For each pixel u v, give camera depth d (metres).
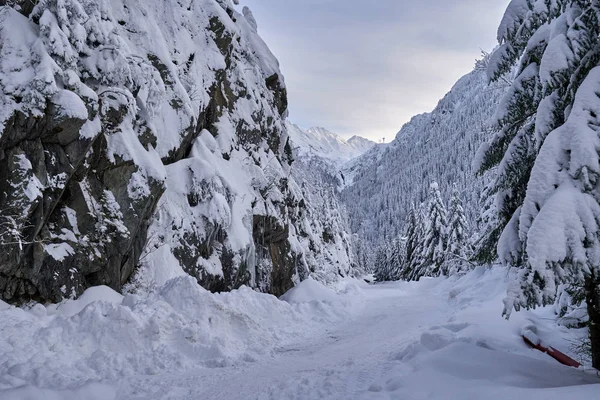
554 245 5.48
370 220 169.88
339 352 10.73
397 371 7.50
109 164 12.95
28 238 10.55
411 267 49.56
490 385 5.85
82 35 12.22
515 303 5.80
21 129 10.43
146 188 13.77
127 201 13.26
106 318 9.60
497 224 8.92
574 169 5.86
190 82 19.59
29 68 10.84
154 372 8.70
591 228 5.56
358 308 20.33
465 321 12.02
